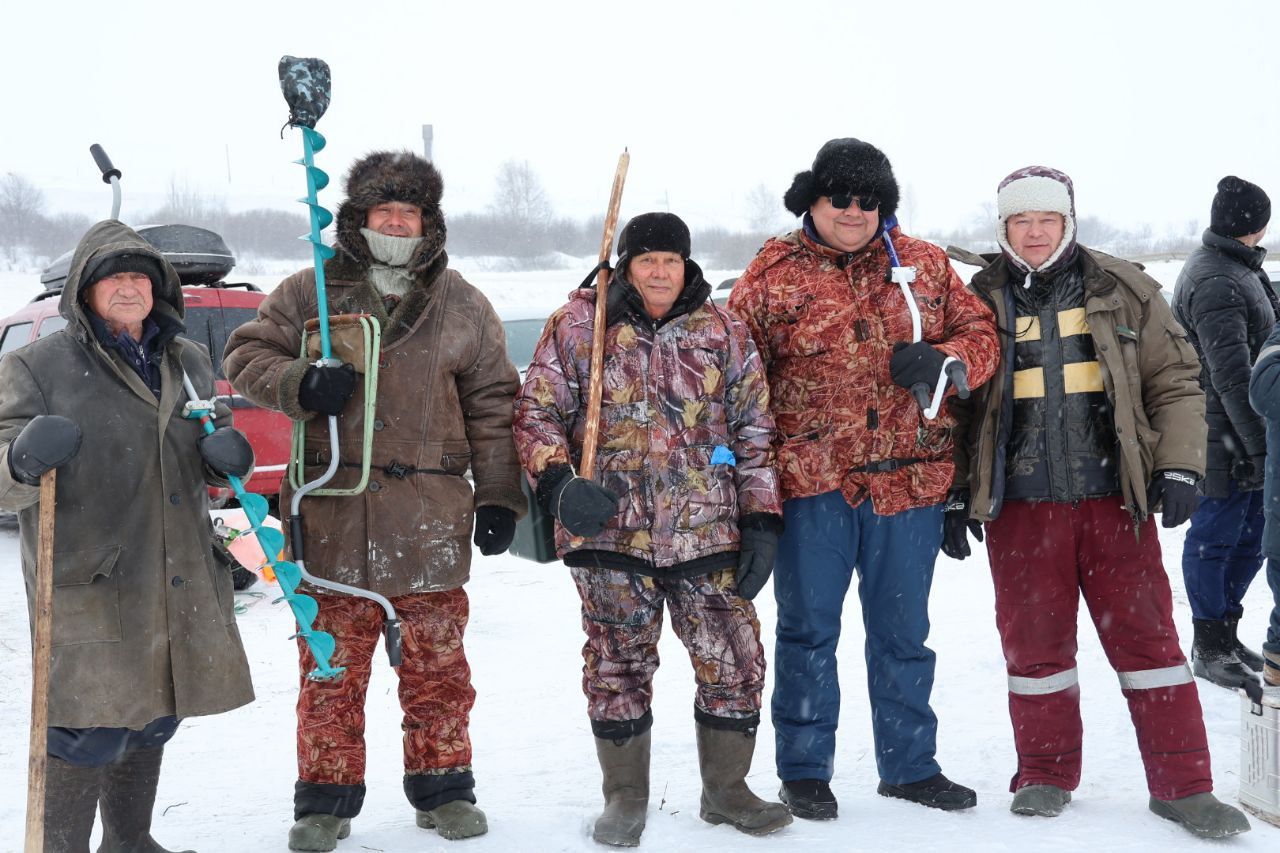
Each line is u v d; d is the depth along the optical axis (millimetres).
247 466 3160
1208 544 5113
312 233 3438
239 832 3578
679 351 3461
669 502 3410
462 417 3613
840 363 3658
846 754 4316
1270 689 3623
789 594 3730
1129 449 3549
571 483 3248
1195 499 3533
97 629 2982
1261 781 3605
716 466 3475
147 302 3074
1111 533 3648
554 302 28516
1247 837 3367
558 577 7965
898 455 3672
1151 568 3631
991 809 3672
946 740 4406
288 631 6613
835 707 3736
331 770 3434
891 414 3666
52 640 2965
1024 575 3703
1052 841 3328
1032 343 3689
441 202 3594
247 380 3424
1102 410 3662
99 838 3730
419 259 3520
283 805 3900
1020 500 3709
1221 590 5113
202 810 3867
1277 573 4453
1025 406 3688
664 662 5785
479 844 3377
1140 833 3402
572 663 5914
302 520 3484
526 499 3584
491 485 3533
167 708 3066
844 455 3660
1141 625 3596
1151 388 3672
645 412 3430
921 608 3746
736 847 3324
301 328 3555
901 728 3762
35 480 2846
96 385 3051
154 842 3270
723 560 3459
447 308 3566
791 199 3750
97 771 3035
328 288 3539
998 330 3723
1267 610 6363
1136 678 3580
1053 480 3646
